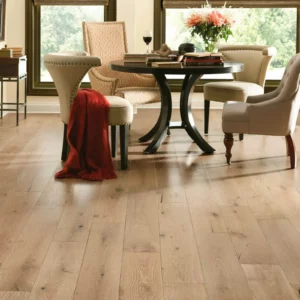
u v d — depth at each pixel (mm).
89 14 7660
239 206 3854
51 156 5176
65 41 7715
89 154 4617
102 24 6242
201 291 2625
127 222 3523
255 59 6211
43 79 7723
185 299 2547
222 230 3404
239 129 4832
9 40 7570
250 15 7727
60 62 4613
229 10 7656
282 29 7762
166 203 3900
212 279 2750
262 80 6180
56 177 4488
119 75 6180
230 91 5844
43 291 2609
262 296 2580
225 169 4789
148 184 4355
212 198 4020
